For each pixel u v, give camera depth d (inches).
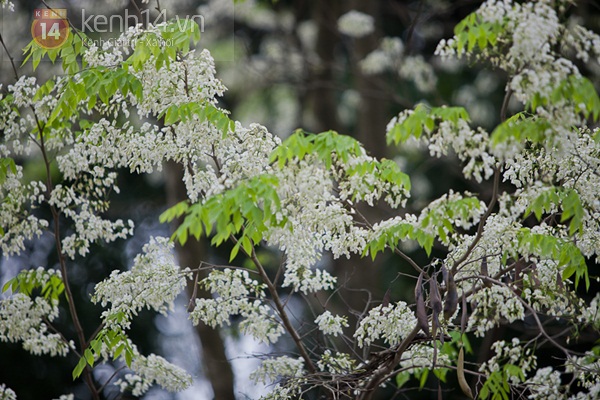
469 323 258.7
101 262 657.0
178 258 479.5
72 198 292.8
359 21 566.9
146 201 678.5
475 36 217.9
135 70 266.7
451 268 253.0
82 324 636.1
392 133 218.4
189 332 676.1
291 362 288.8
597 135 259.8
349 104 750.5
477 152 215.5
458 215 229.0
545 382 256.5
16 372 618.2
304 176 230.1
